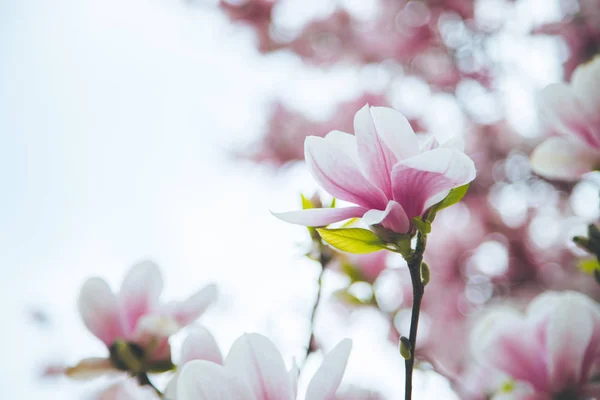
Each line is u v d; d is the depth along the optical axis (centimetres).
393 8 388
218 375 100
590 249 118
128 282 113
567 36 343
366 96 400
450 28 380
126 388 106
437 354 271
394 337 190
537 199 344
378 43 396
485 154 364
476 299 321
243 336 101
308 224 106
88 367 110
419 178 105
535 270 326
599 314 112
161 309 113
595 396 112
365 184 107
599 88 116
